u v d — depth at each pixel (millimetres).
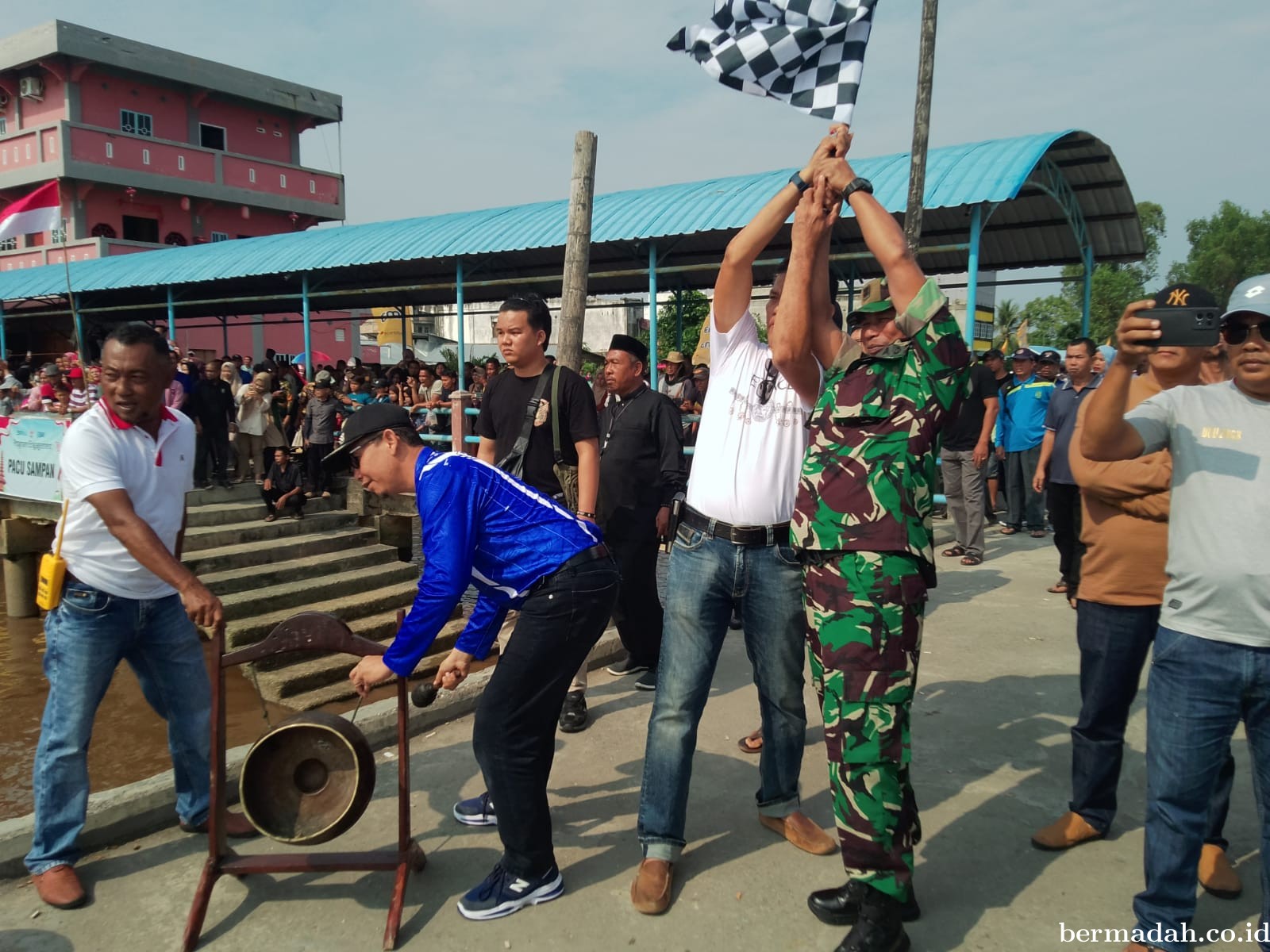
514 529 2732
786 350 2664
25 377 20750
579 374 3961
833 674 2471
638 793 3605
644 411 4816
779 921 2729
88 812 3158
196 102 27625
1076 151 9883
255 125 29516
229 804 3514
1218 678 2258
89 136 24734
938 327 2479
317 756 2701
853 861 2480
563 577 2725
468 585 2869
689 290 16609
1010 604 6539
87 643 2930
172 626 3131
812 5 2891
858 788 2463
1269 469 2203
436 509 2625
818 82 2867
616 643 5328
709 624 2947
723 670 5090
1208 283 48531
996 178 8930
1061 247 12492
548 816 2818
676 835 2875
